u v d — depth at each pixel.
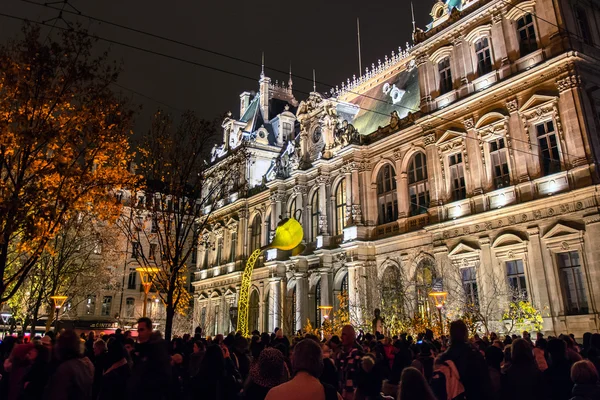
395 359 13.13
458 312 30.30
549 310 27.23
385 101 47.31
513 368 8.76
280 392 5.73
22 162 19.05
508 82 31.03
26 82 18.91
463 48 35.25
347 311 40.06
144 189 31.69
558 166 28.33
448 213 34.19
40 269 39.66
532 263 28.44
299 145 53.78
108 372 9.73
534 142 29.62
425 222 37.16
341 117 49.91
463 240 32.56
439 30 37.34
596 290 25.39
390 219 41.19
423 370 11.63
